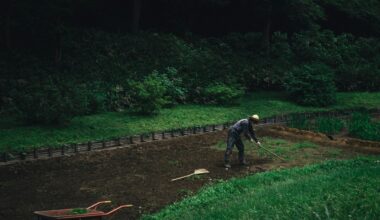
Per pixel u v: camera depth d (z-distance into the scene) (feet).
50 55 96.48
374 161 47.21
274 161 52.75
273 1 120.16
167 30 128.88
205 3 131.64
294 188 32.81
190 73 96.22
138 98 76.64
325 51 128.47
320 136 64.69
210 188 40.11
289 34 143.33
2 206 38.09
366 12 152.97
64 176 47.32
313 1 146.00
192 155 56.44
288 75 103.96
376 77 113.60
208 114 80.53
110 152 57.62
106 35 108.99
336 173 37.29
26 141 59.06
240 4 138.62
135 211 36.52
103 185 43.91
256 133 70.03
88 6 118.42
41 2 96.53
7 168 50.19
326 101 94.73
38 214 30.04
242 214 27.22
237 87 94.94
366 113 82.38
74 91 72.74
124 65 95.76
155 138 65.51
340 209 24.59
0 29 98.53
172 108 83.05
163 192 41.42
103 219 34.73
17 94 73.41
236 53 119.44
